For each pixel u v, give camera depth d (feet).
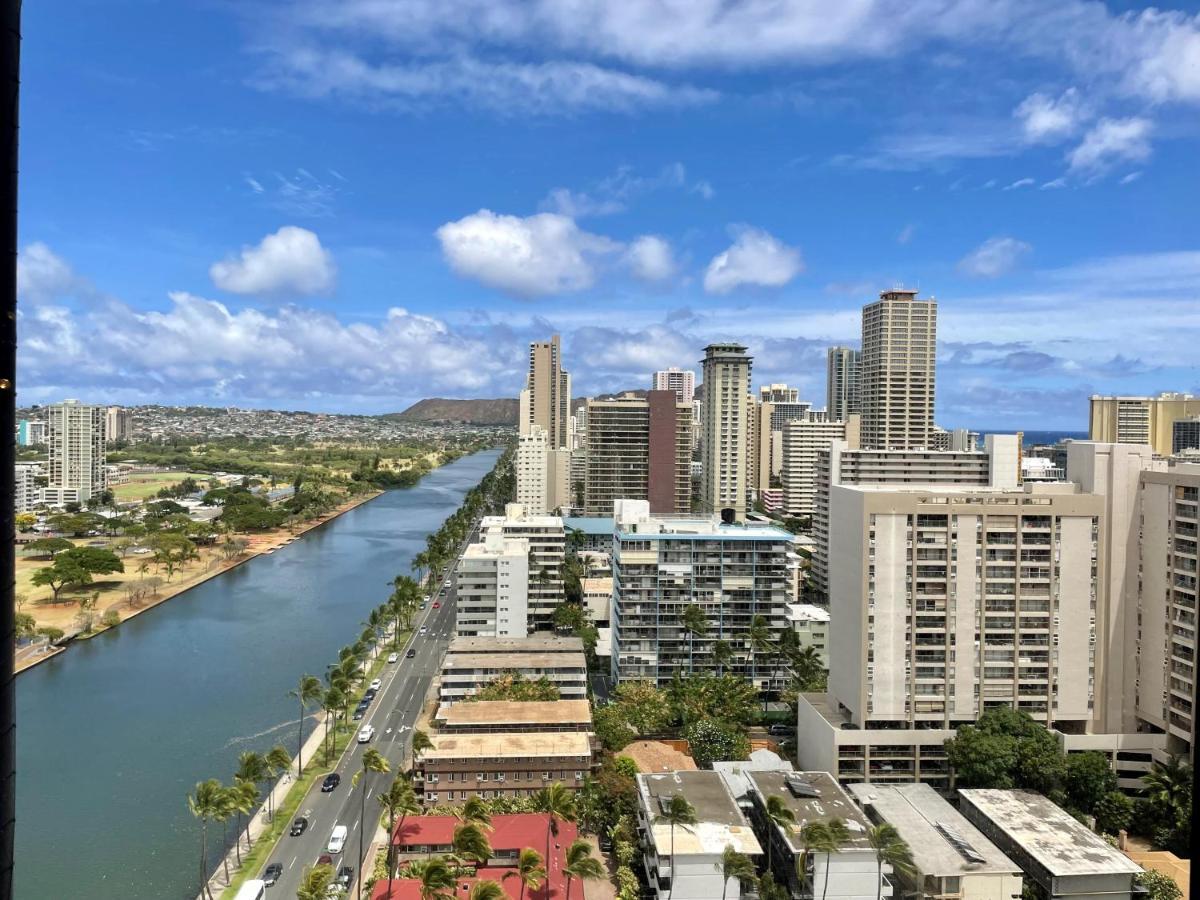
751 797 444.55
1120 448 490.90
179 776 527.40
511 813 442.50
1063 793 441.27
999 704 483.92
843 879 365.40
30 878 412.77
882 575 477.77
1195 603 445.78
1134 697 489.26
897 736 476.13
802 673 625.00
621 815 436.76
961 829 404.57
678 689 609.42
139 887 404.77
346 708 605.31
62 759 551.18
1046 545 481.87
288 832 453.99
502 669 609.01
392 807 380.99
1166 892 362.74
